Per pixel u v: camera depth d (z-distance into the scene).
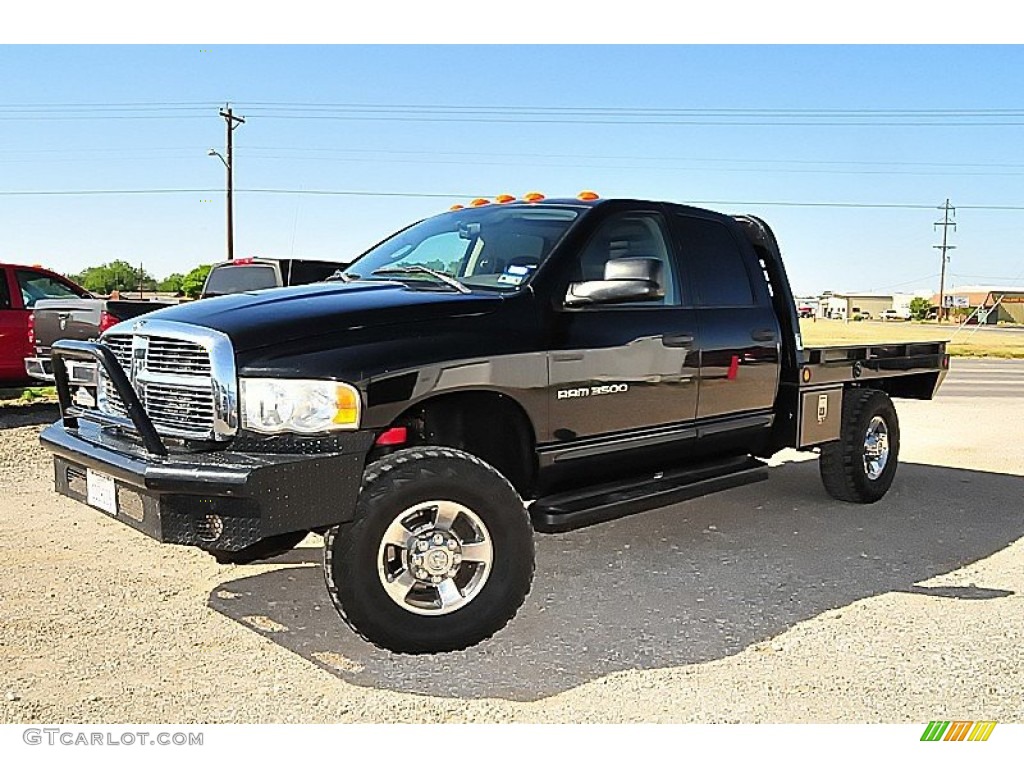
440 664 4.21
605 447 5.17
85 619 4.69
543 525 4.86
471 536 4.30
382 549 4.08
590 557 5.87
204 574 5.41
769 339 6.20
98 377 4.78
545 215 5.40
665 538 6.32
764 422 6.28
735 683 4.03
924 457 9.68
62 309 10.60
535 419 4.77
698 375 5.66
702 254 5.93
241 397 4.03
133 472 4.03
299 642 4.45
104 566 5.53
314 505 3.94
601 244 5.28
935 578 5.49
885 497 7.62
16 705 3.77
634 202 5.59
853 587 5.31
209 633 4.54
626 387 5.20
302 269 11.40
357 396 4.06
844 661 4.25
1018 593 5.22
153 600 4.98
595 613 4.87
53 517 6.61
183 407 4.23
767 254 6.48
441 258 5.47
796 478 8.38
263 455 3.97
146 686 3.96
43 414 11.80
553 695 3.91
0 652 4.27
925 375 8.10
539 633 4.59
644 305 5.45
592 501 5.07
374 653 4.33
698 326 5.68
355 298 4.52
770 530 6.55
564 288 4.97
